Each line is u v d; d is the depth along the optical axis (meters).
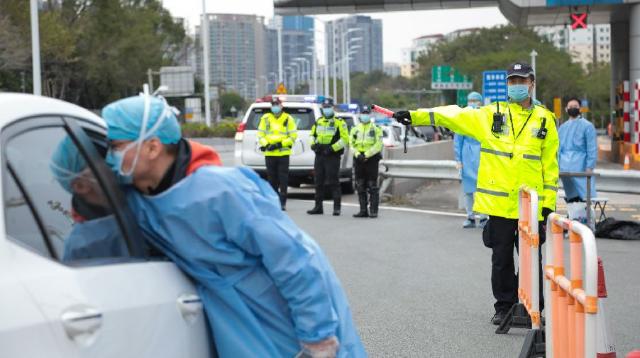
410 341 7.57
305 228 14.96
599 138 95.25
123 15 61.88
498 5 35.28
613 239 13.88
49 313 2.88
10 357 2.72
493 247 8.08
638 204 18.31
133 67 63.50
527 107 7.90
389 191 20.02
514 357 7.11
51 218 3.17
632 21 31.88
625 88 33.34
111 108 3.49
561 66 88.62
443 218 16.48
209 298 3.62
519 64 7.82
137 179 3.54
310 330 3.60
